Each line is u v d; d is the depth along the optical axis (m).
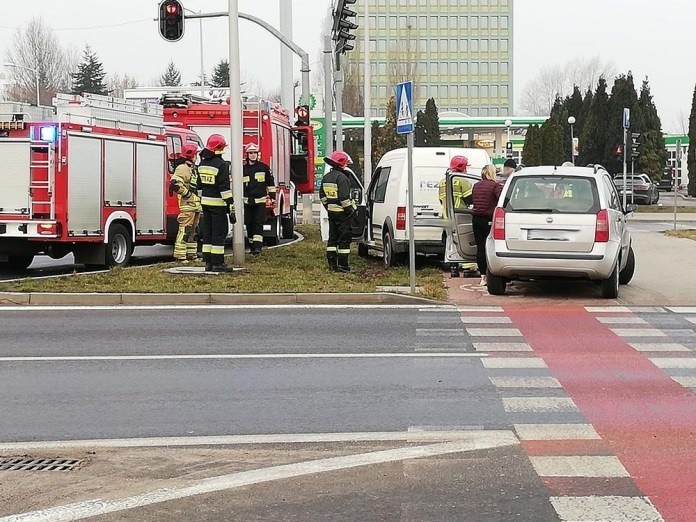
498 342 10.83
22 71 86.81
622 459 6.34
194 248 19.22
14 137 16.44
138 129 18.66
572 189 14.12
